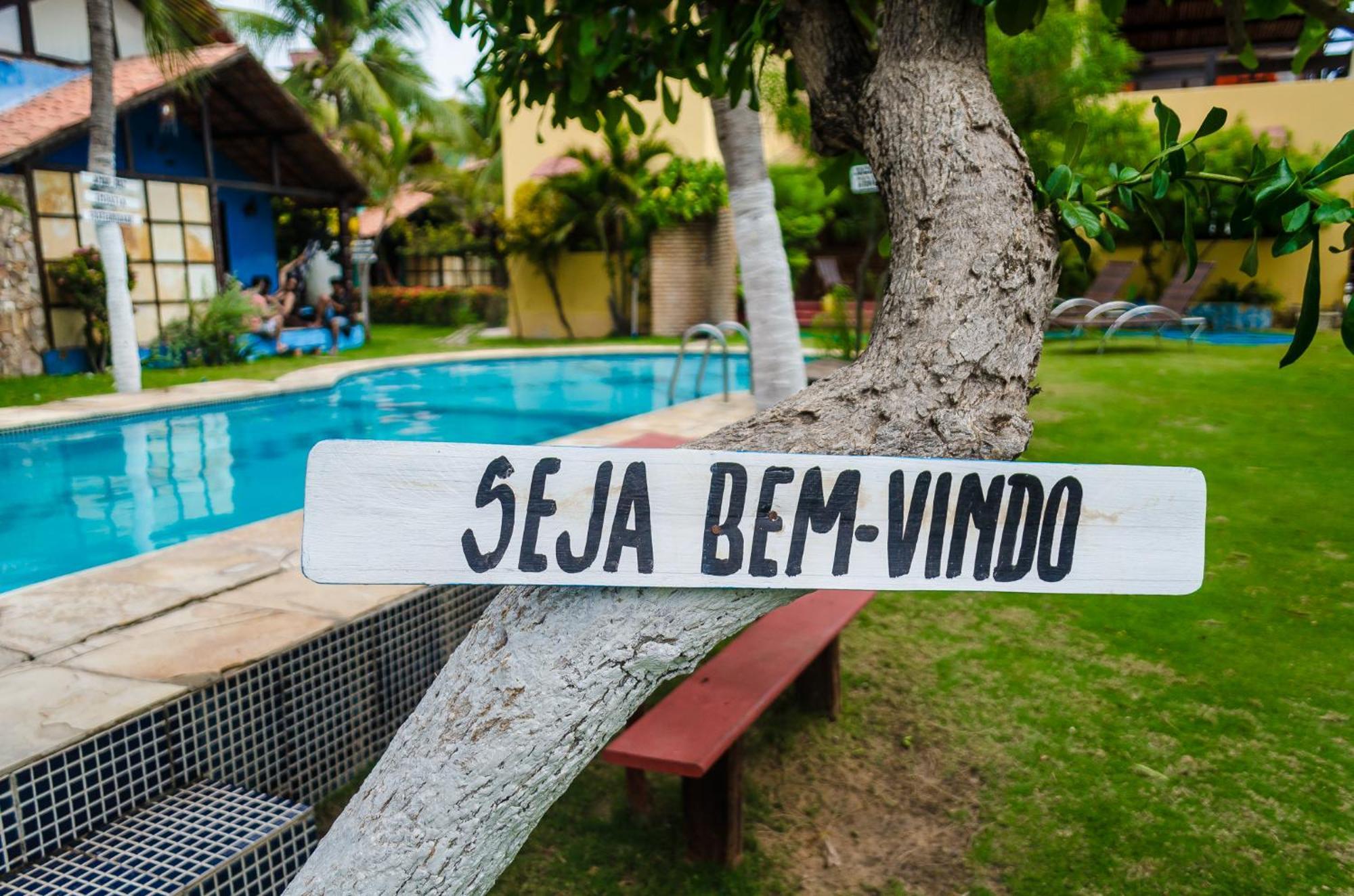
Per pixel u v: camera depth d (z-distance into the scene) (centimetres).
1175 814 283
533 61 265
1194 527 124
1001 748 325
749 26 222
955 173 127
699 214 1761
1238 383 880
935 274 123
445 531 105
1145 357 1100
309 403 1098
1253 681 349
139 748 260
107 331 1226
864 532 115
